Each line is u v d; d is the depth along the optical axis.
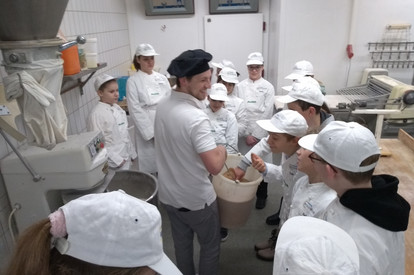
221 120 2.43
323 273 0.62
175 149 1.43
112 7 3.64
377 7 3.60
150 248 0.61
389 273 0.93
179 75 1.35
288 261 0.67
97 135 1.53
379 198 0.90
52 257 0.57
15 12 1.04
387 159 2.10
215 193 1.62
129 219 0.59
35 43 1.12
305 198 1.23
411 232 1.38
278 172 1.73
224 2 4.14
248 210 1.72
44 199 1.46
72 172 1.41
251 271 2.06
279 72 3.84
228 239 2.36
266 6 4.24
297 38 3.71
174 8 4.16
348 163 0.91
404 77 3.85
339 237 0.73
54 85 1.20
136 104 2.61
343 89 3.53
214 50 4.34
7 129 1.27
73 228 0.57
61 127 1.24
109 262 0.57
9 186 1.45
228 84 2.79
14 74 1.10
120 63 3.93
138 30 4.34
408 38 3.69
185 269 1.76
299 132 1.50
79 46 2.07
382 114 2.46
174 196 1.54
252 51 4.34
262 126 1.57
